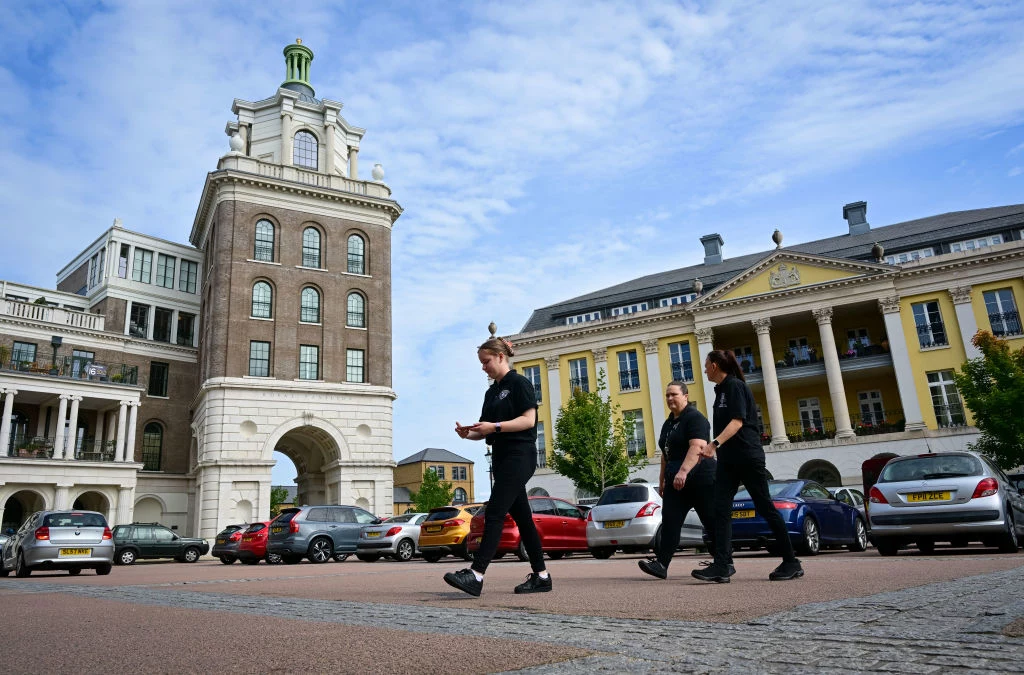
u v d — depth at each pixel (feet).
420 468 359.25
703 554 46.42
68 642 11.96
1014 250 112.78
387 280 126.72
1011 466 88.28
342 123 136.26
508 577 25.62
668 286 145.59
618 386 137.39
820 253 136.46
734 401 19.83
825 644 9.57
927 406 114.01
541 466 139.13
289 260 117.80
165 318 135.03
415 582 25.43
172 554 85.81
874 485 33.86
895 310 118.11
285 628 12.66
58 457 106.32
